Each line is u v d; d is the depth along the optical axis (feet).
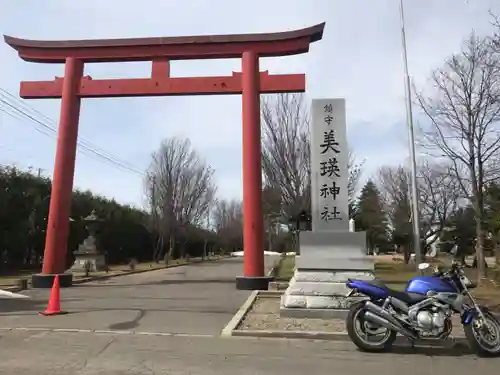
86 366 19.74
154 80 59.00
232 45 58.23
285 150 70.28
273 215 87.04
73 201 111.86
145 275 83.46
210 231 226.99
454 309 23.70
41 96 60.95
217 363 20.58
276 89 56.75
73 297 45.93
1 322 30.81
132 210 146.92
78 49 60.54
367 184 144.46
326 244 34.60
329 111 38.17
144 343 24.56
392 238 131.03
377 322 23.39
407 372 19.70
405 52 61.72
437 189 123.95
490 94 50.37
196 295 47.88
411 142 58.90
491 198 60.54
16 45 60.70
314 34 57.06
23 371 18.85
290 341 25.71
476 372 19.83
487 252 73.00
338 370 19.77
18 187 91.86
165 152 171.53
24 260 96.89
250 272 53.93
